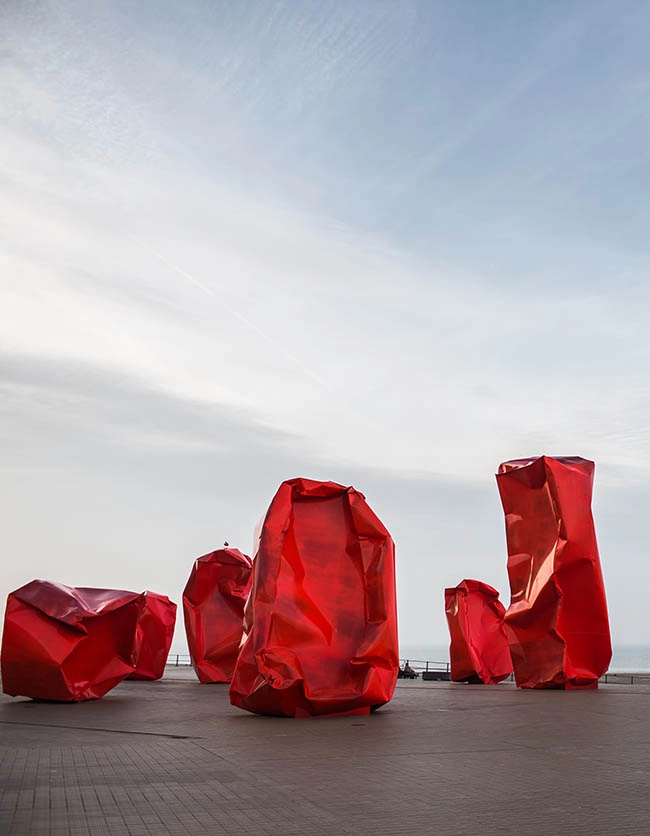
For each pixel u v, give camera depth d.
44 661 19.16
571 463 23.55
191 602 29.42
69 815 7.02
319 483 16.00
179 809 7.25
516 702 18.45
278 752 10.69
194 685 28.22
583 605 22.83
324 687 15.10
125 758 10.23
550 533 23.03
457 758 10.15
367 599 15.77
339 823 6.75
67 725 14.31
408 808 7.32
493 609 31.39
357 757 10.24
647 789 8.17
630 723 13.98
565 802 7.57
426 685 27.98
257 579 15.38
